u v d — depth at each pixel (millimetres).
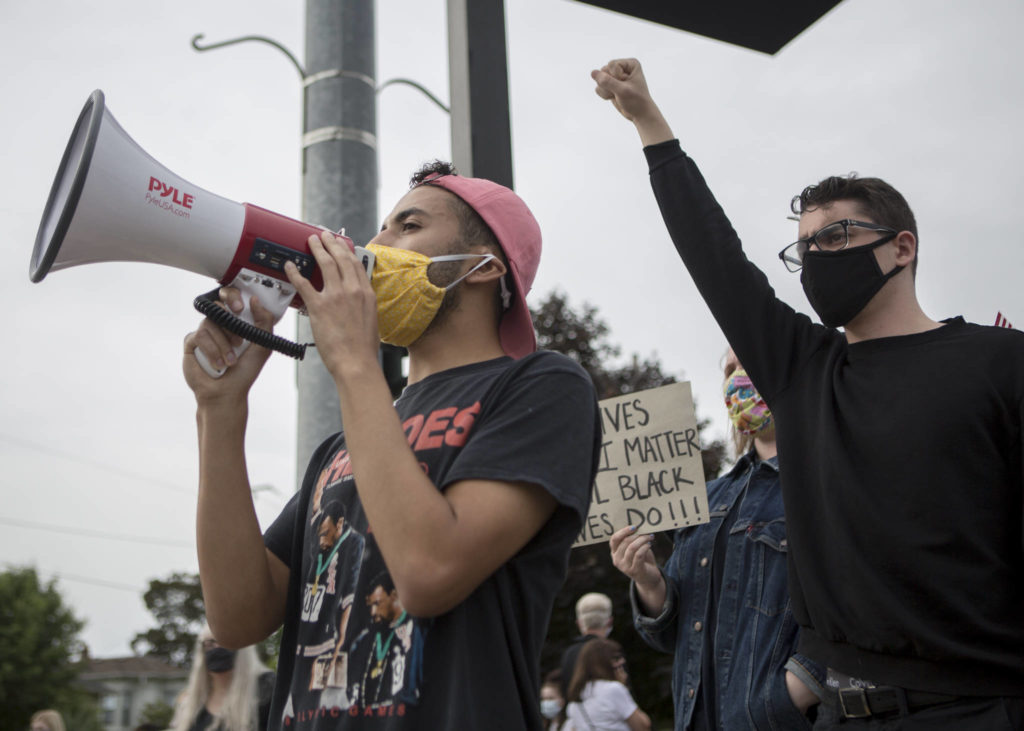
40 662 38969
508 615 1495
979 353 1806
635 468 2826
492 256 1787
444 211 1812
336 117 4207
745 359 2127
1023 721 1612
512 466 1467
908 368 1865
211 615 1783
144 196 1588
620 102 2316
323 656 1563
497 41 2881
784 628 2396
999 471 1730
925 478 1744
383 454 1441
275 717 1692
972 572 1689
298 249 1657
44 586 40875
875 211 2010
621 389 15156
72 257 1609
